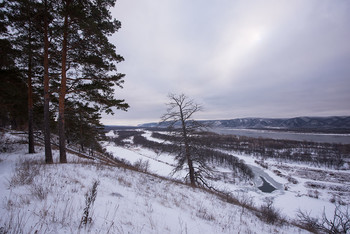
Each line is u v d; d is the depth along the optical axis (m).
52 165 6.79
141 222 3.33
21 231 2.16
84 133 18.23
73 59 9.02
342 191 35.91
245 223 5.32
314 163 65.25
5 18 7.59
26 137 16.41
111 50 8.70
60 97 8.41
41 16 7.79
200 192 8.74
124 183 6.04
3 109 14.44
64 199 3.46
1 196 3.21
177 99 12.59
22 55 8.50
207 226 4.12
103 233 2.55
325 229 5.31
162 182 8.52
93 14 8.36
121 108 10.51
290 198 30.55
